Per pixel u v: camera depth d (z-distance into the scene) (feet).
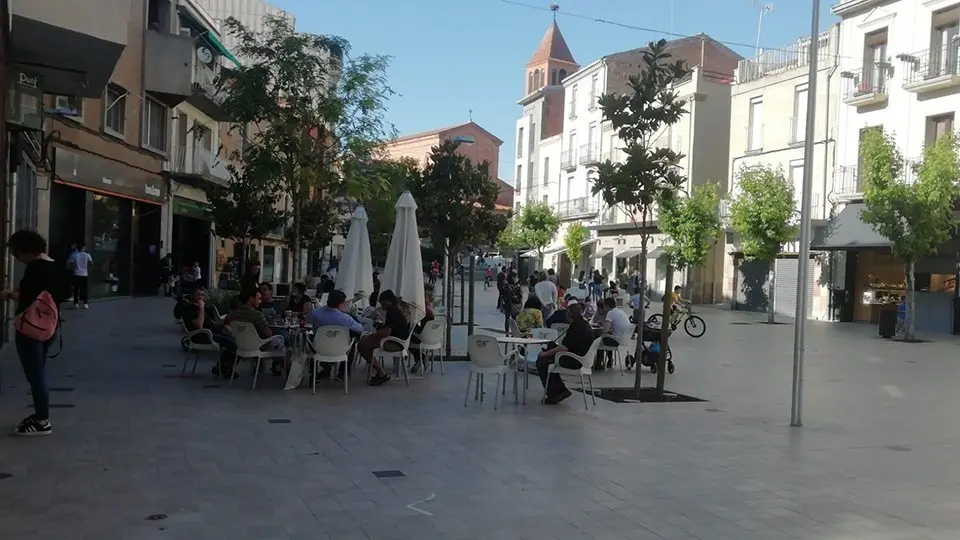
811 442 27.66
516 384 34.76
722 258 136.56
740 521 18.29
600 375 45.42
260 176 51.70
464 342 60.03
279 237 141.38
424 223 50.06
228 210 76.07
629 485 21.15
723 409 34.30
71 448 22.68
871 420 32.60
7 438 23.52
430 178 49.96
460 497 19.45
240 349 34.24
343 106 53.16
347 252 50.34
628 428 29.14
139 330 54.70
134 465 21.12
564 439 26.76
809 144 30.71
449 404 32.83
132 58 77.82
